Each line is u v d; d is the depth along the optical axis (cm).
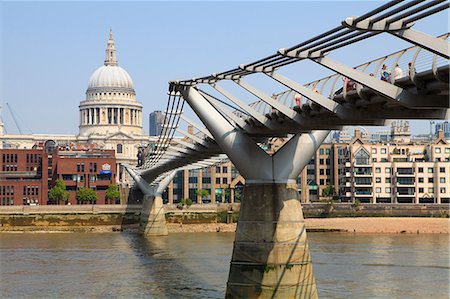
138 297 6656
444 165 19125
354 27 2797
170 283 7438
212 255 10181
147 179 14762
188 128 12812
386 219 16812
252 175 5366
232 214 17838
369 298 6531
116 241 13088
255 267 5278
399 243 12394
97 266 8981
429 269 8512
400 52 3453
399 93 3388
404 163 19375
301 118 4741
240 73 4650
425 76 3169
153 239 13650
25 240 13375
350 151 19925
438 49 2797
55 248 11588
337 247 11556
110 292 6950
